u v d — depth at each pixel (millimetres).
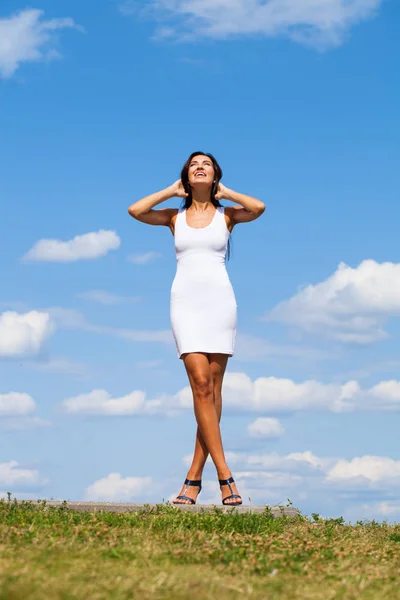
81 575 4055
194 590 3871
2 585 3676
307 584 4406
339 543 6176
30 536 5242
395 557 5664
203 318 7938
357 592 4234
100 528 5754
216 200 8383
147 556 4824
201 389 7867
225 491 7852
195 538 5707
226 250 8281
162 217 8438
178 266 8203
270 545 5527
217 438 7926
